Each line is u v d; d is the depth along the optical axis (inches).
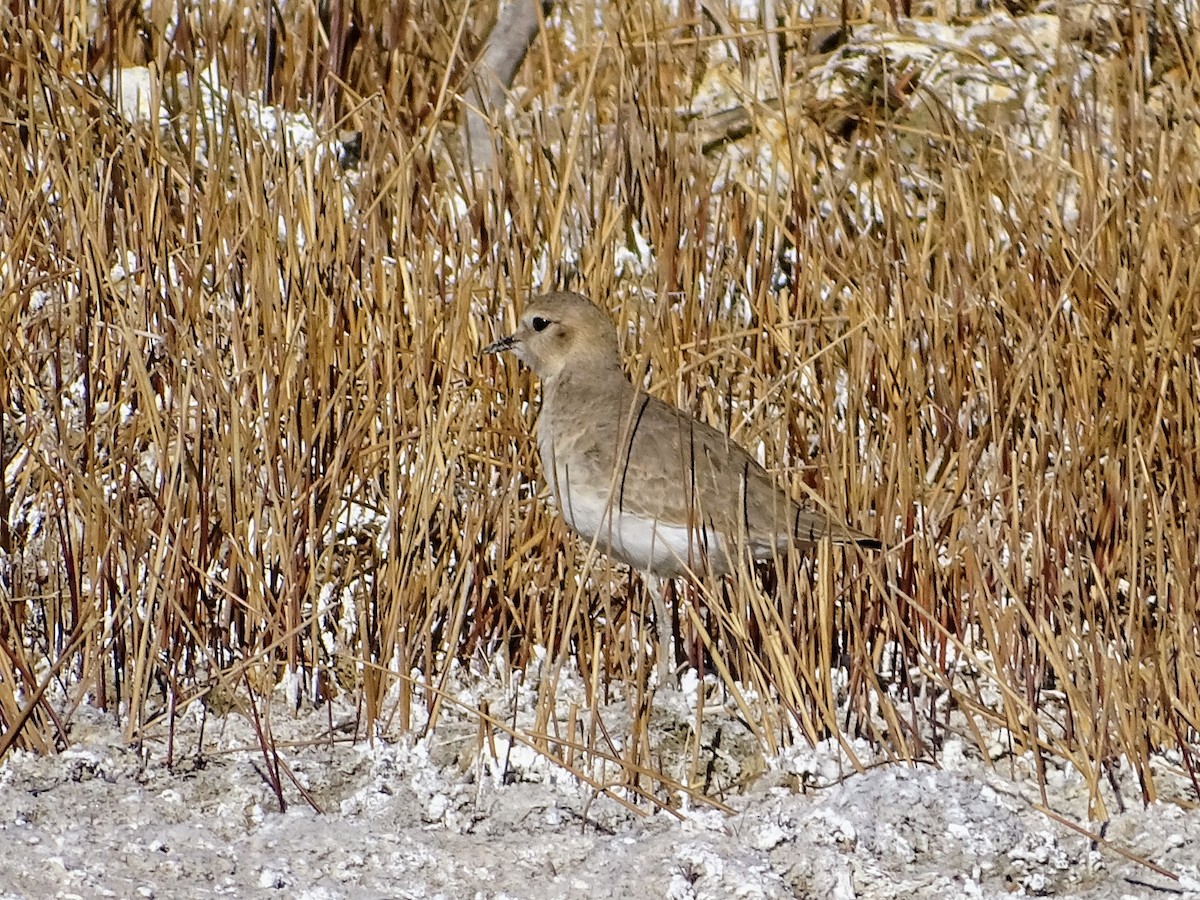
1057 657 443.2
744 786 442.3
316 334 480.1
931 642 478.3
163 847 390.0
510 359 513.0
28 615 481.7
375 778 436.1
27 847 382.6
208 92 646.5
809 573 466.9
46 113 577.3
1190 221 529.7
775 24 692.7
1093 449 486.9
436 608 483.2
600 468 458.3
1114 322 509.0
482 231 545.3
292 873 384.2
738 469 459.8
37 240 527.8
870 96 688.4
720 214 542.9
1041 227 541.6
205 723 453.4
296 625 462.3
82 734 444.8
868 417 495.2
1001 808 415.5
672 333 510.0
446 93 589.0
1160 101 688.4
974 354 518.0
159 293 504.7
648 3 690.2
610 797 425.7
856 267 530.0
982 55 716.7
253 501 474.3
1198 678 451.8
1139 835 417.4
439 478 473.7
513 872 393.1
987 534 475.8
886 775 426.3
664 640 469.1
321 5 701.9
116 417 485.4
